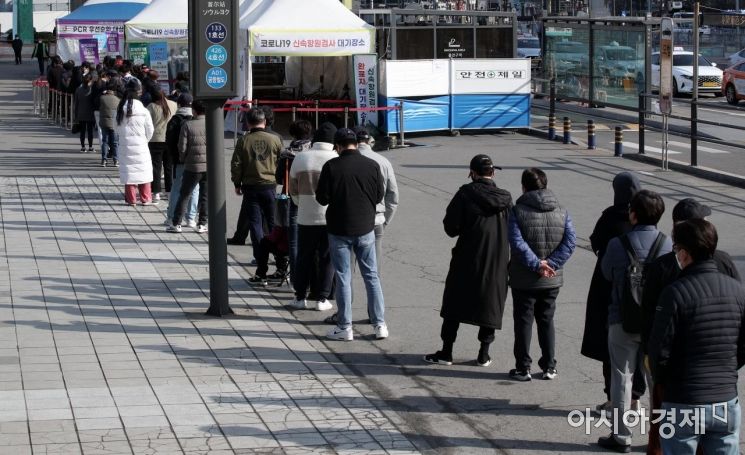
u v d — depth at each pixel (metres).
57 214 16.30
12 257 13.30
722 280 5.68
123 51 33.69
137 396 8.25
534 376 9.00
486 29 28.17
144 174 16.94
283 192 11.65
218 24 10.23
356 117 27.28
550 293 8.73
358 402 8.27
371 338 10.12
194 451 7.12
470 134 27.30
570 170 21.14
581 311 11.12
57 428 7.50
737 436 5.77
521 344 8.80
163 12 29.17
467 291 9.02
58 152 23.92
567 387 8.72
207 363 9.19
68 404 8.02
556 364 9.31
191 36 10.22
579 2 59.47
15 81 47.94
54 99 30.69
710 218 16.39
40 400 8.09
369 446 7.33
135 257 13.43
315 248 10.87
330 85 29.83
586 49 31.45
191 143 14.63
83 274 12.45
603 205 17.44
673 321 5.62
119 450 7.11
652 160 22.12
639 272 7.01
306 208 10.74
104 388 8.43
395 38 27.31
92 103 23.59
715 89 36.72
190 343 9.78
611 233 7.70
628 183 7.73
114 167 21.55
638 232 7.16
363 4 45.88
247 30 25.94
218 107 10.41
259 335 10.11
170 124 14.95
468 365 9.31
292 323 10.56
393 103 25.91
